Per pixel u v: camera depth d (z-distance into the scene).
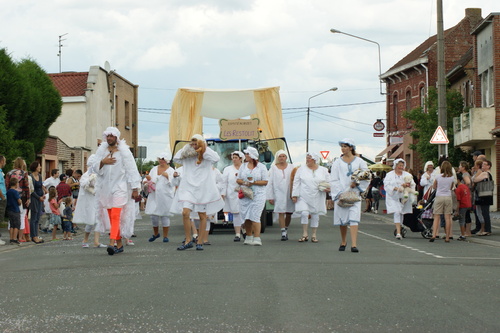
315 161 17.94
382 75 63.06
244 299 8.74
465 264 12.55
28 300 8.97
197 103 24.05
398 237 19.30
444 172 18.52
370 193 39.47
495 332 6.89
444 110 25.12
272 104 24.19
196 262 12.82
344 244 15.27
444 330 6.99
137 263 12.77
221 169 24.31
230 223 21.77
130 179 14.40
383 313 7.85
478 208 20.72
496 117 35.62
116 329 7.16
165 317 7.70
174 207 16.39
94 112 46.81
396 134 62.19
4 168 25.48
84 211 16.62
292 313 7.85
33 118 29.80
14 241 18.41
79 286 10.04
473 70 41.69
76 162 43.44
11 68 28.22
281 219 18.61
